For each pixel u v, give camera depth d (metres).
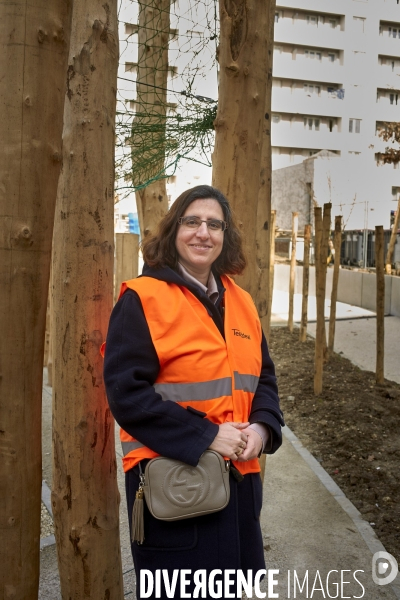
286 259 16.30
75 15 1.99
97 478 2.07
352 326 9.82
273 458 4.42
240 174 2.40
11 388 1.58
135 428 1.65
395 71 43.53
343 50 41.94
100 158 2.03
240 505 1.80
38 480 1.69
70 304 2.02
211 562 1.66
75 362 2.03
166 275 1.79
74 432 2.04
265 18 2.37
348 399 5.87
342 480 4.09
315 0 41.00
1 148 1.48
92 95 1.99
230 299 1.94
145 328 1.70
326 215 5.89
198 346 1.71
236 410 1.77
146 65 4.77
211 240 1.84
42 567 2.86
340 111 42.41
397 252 12.58
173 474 1.63
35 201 1.52
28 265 1.54
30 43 1.47
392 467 4.27
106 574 2.12
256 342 1.95
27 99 1.48
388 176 23.06
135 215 22.17
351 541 3.17
